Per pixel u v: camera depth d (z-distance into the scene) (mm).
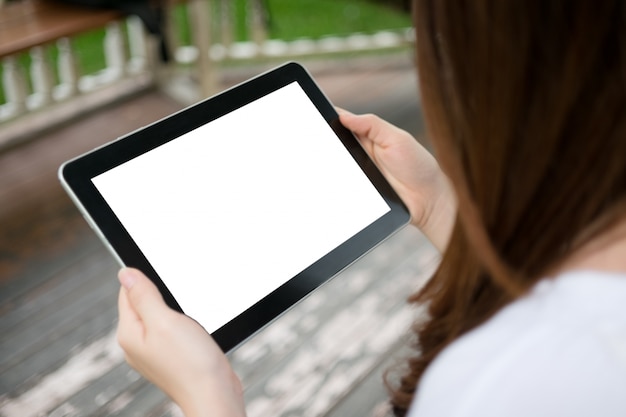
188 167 858
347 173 940
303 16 4930
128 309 749
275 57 3377
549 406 419
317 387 1785
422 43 503
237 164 887
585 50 409
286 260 864
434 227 981
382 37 3422
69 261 2195
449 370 467
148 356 705
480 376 449
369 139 980
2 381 1810
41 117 2904
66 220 2363
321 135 948
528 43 427
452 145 505
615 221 437
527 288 474
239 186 876
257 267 846
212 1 3338
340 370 1828
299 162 920
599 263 453
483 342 463
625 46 401
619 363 417
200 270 818
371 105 3061
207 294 812
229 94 916
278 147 913
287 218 883
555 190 446
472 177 494
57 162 2686
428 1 493
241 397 697
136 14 2420
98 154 817
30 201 2457
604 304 436
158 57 3145
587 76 414
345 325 1956
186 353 689
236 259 838
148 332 709
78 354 1886
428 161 962
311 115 953
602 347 422
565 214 446
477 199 491
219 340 799
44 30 2252
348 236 908
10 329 1956
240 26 4824
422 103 521
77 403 1758
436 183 965
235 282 828
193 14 2824
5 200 2463
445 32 472
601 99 413
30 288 2094
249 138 906
